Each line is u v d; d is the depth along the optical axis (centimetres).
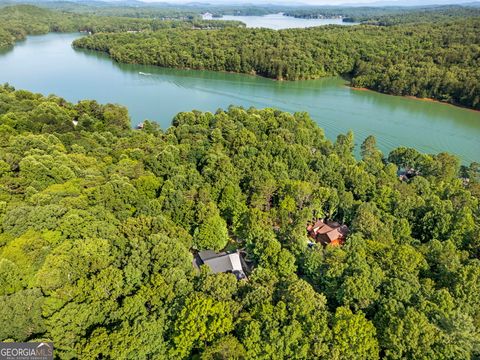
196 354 4128
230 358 3769
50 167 7138
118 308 4288
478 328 4412
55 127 10250
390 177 9281
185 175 8000
